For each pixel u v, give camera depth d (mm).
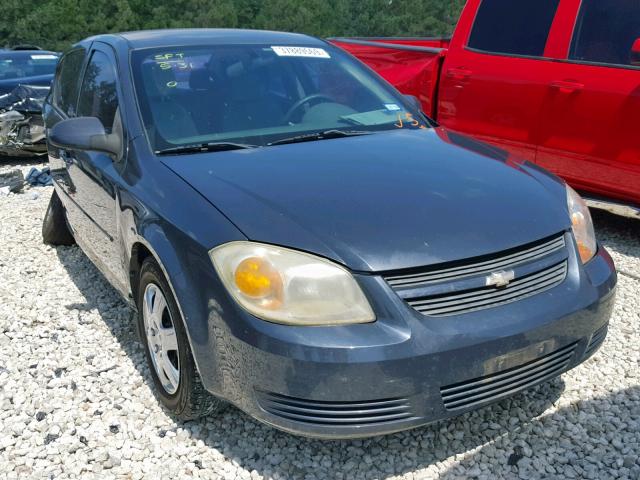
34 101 8977
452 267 2363
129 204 2959
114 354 3549
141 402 3102
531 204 2715
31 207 6730
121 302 4234
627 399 3018
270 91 3586
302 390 2234
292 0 80938
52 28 67125
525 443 2732
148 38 3838
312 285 2264
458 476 2570
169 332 2816
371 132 3496
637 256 4832
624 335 3613
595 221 5680
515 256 2490
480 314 2350
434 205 2574
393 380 2223
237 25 81500
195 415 2781
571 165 5109
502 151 3412
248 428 2857
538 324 2404
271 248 2324
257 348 2256
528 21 5355
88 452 2773
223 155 3027
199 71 3562
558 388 3105
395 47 6438
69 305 4223
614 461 2623
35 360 3521
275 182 2705
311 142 3250
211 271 2387
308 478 2572
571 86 4977
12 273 4848
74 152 3945
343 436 2281
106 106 3588
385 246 2332
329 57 4035
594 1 4988
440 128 3760
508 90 5395
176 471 2639
